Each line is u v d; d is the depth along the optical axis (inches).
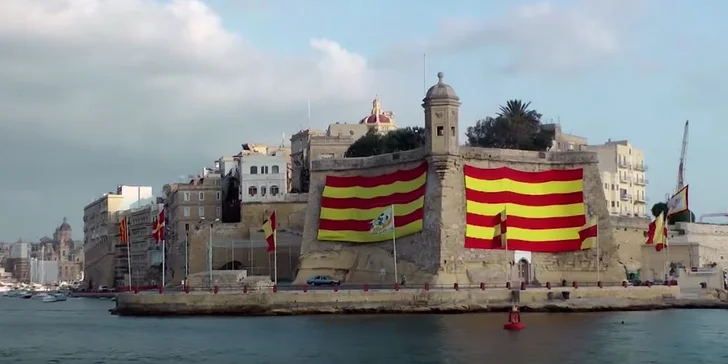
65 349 2755.9
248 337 2896.2
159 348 2674.7
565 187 4448.8
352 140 7111.2
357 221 4537.4
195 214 7121.1
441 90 4276.6
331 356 2432.3
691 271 4493.1
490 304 3764.8
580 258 4347.9
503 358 2352.4
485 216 4308.6
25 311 5713.6
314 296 3742.6
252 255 5989.2
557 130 6934.1
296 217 6235.2
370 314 3698.3
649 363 2271.2
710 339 2755.9
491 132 6136.8
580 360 2317.9
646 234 5300.2
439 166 4244.6
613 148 7332.7
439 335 2878.9
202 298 3786.9
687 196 4338.1
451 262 4173.2
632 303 3954.2
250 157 6712.6
